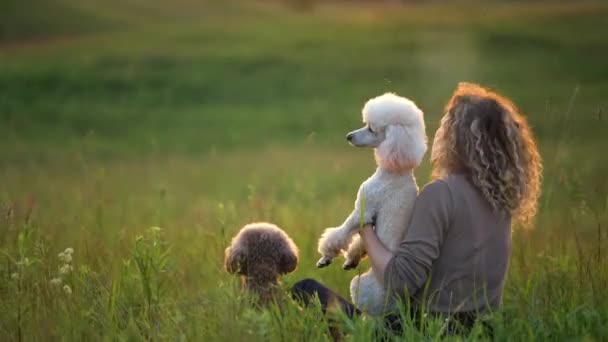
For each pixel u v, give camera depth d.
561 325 11.74
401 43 126.88
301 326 11.35
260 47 126.38
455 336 10.71
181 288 15.41
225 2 185.75
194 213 29.06
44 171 54.59
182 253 18.53
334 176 45.38
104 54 121.81
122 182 45.38
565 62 109.94
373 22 149.00
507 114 11.39
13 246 16.16
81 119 92.00
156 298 13.57
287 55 120.12
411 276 11.12
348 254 12.52
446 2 181.50
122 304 13.34
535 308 12.55
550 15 143.75
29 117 92.00
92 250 16.69
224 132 85.25
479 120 11.28
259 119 90.25
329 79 108.06
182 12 170.88
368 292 11.98
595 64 107.69
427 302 11.50
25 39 145.50
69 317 12.52
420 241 11.12
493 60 113.50
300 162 56.47
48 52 126.88
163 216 27.86
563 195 20.77
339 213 25.72
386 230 11.59
